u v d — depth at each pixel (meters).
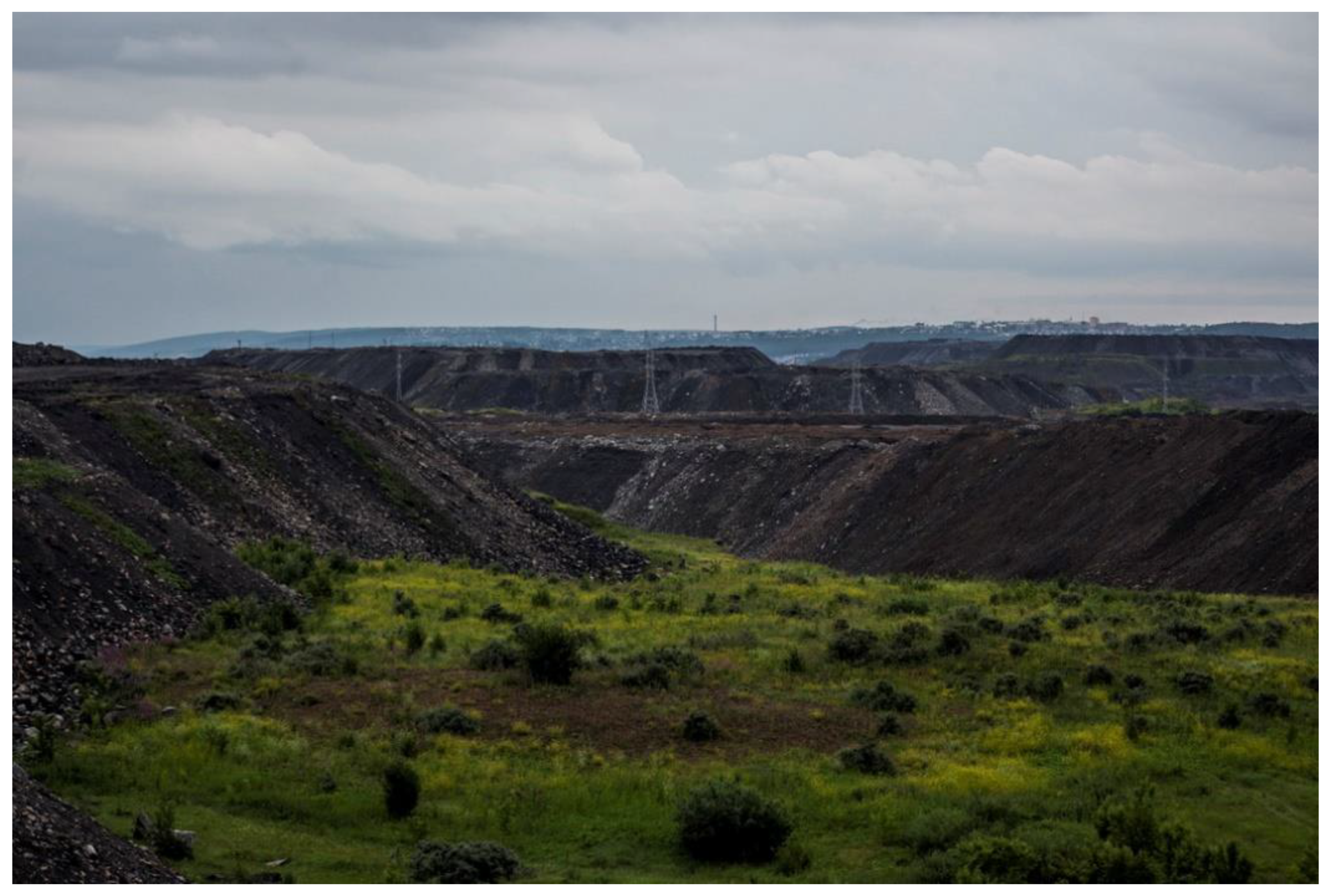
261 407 82.00
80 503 52.16
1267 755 37.47
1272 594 69.50
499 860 28.14
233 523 67.56
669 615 60.09
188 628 48.19
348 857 28.73
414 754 35.91
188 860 27.28
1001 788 34.38
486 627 53.81
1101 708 42.62
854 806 32.72
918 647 49.84
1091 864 28.23
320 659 45.22
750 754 37.41
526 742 37.72
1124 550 82.06
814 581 76.12
